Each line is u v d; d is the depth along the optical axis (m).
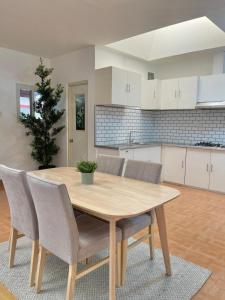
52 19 3.31
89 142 4.79
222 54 4.65
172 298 1.89
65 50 4.75
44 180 1.63
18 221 2.08
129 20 3.31
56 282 2.04
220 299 1.88
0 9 3.03
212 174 4.67
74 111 5.06
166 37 4.83
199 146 4.81
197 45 4.54
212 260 2.40
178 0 2.72
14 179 1.91
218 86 4.58
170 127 5.74
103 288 1.99
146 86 5.32
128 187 2.18
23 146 5.14
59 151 5.41
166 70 5.73
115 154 4.42
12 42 4.30
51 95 4.88
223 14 3.04
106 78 4.32
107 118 4.86
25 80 5.03
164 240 2.14
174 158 5.17
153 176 2.43
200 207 3.85
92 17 3.24
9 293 1.91
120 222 2.07
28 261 2.34
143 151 4.89
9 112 4.88
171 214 3.55
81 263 2.27
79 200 1.82
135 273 2.19
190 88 4.87
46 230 1.76
